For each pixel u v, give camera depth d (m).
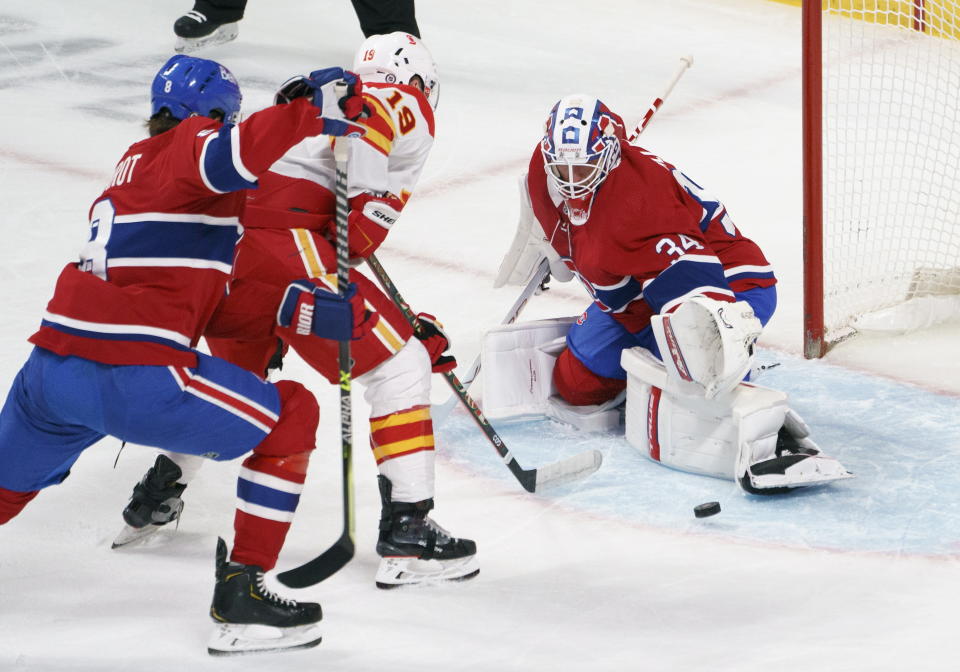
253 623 10.53
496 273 21.25
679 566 12.25
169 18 36.84
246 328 11.70
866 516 13.20
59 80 31.12
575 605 11.52
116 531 12.98
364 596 11.79
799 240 22.75
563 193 13.84
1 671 10.30
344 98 9.95
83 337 9.98
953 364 17.36
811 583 11.83
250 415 10.31
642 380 14.46
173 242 10.09
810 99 16.89
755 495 13.74
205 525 13.20
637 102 31.84
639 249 13.76
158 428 10.13
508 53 35.88
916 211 23.50
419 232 23.16
